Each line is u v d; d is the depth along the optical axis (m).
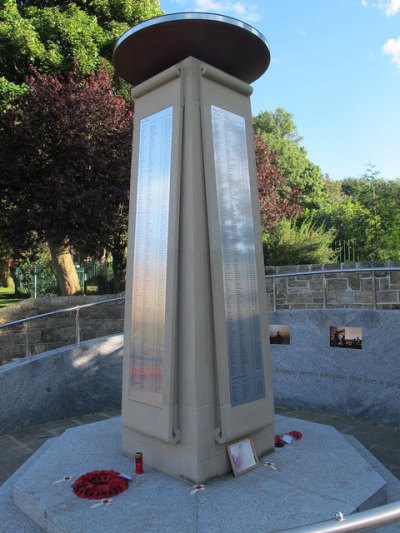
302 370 6.70
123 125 10.95
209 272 3.83
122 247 12.70
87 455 4.25
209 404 3.73
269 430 4.25
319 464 3.96
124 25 12.98
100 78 11.31
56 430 6.00
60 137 10.50
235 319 3.95
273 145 27.27
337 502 3.26
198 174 3.83
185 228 3.82
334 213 15.12
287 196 16.61
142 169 4.24
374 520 1.64
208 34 3.71
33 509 3.39
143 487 3.57
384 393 5.91
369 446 5.17
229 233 3.98
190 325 3.73
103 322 9.54
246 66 4.18
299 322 6.74
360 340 6.16
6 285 28.62
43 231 10.73
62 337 9.36
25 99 10.73
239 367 3.93
